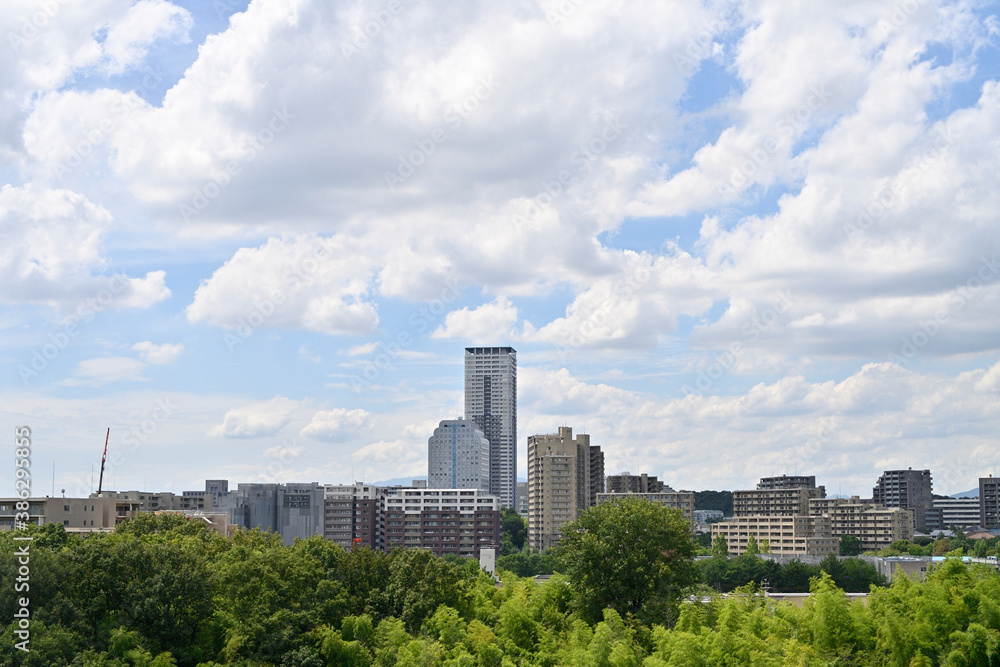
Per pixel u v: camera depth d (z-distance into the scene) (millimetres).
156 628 107438
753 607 127562
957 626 109500
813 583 122000
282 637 112062
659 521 134875
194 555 119188
